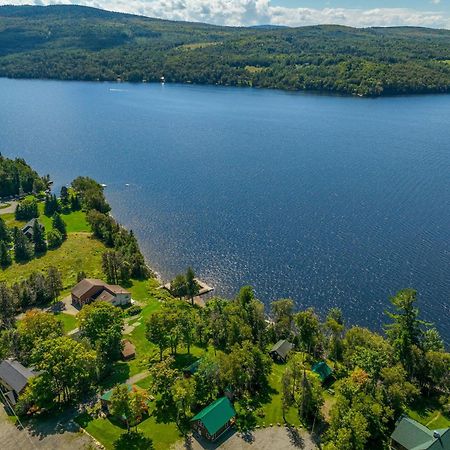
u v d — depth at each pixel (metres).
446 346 110.56
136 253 147.00
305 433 80.19
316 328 103.94
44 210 193.75
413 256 152.00
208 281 140.62
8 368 89.81
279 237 167.38
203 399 84.94
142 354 101.81
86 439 77.06
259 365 91.44
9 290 120.75
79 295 120.94
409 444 74.88
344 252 155.38
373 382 85.25
